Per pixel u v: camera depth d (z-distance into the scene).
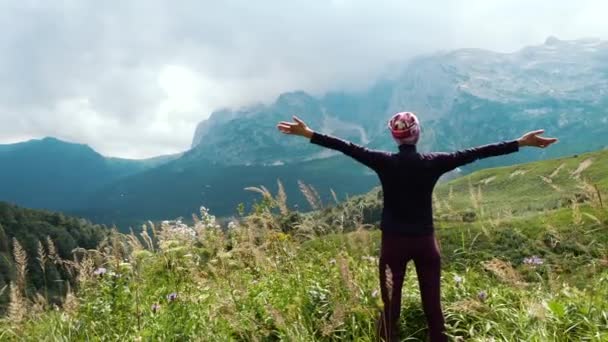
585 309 2.77
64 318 3.12
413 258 2.77
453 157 2.79
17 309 2.90
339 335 3.01
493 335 2.86
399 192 2.75
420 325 3.22
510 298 3.24
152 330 2.92
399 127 2.79
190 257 3.77
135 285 3.31
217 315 3.09
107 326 3.05
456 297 3.28
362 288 3.28
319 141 2.87
